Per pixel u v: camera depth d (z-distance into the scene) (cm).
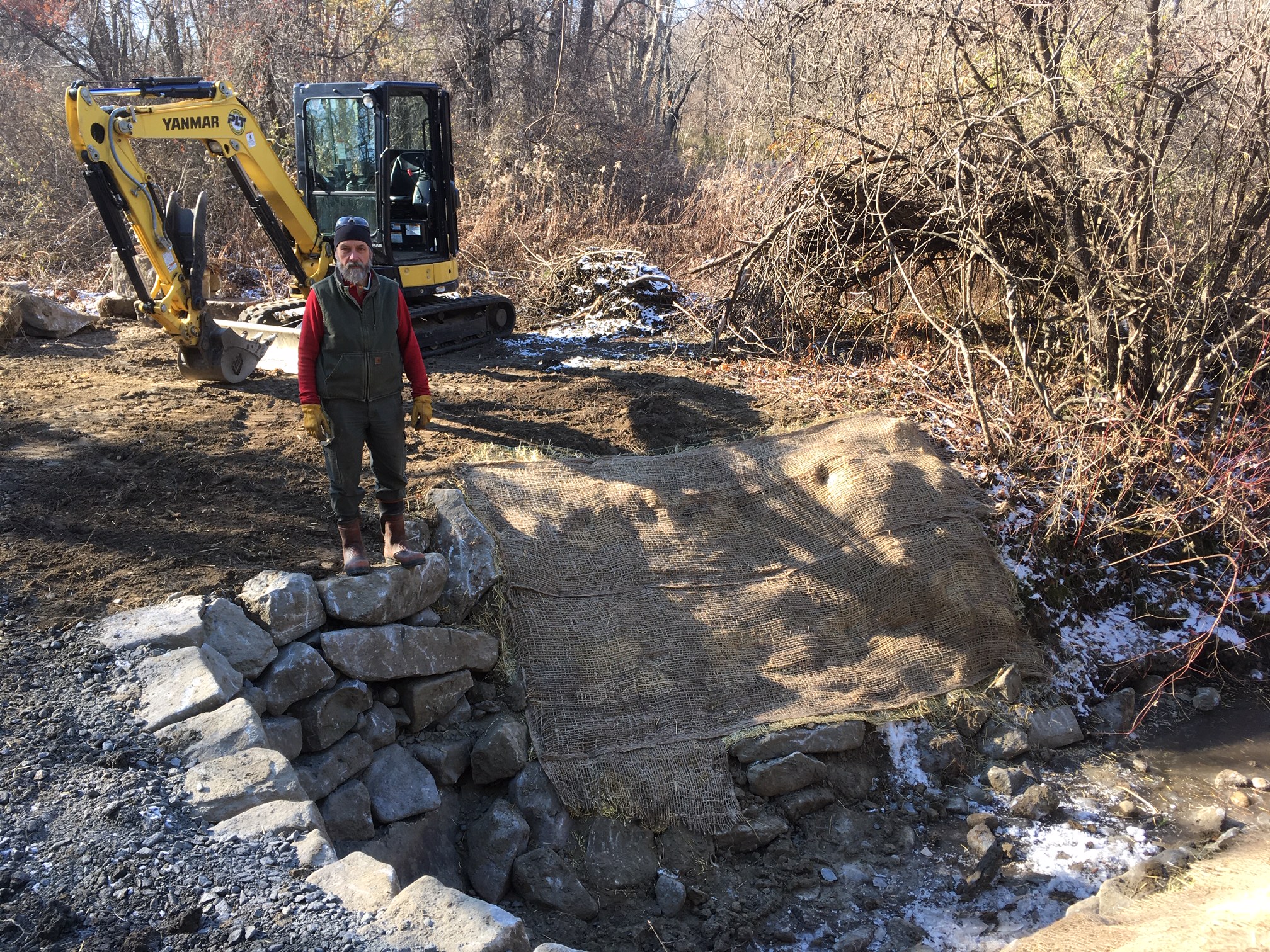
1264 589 730
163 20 2109
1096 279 832
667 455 678
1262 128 745
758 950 442
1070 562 707
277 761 378
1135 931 396
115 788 355
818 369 966
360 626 481
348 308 448
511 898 464
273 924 305
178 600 463
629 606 569
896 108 858
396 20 2281
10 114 1500
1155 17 789
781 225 967
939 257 1039
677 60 2950
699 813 498
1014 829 528
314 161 999
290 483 624
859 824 524
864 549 626
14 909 298
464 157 1836
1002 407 793
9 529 525
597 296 1256
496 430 765
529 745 506
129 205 737
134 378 850
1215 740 614
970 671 608
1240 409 797
